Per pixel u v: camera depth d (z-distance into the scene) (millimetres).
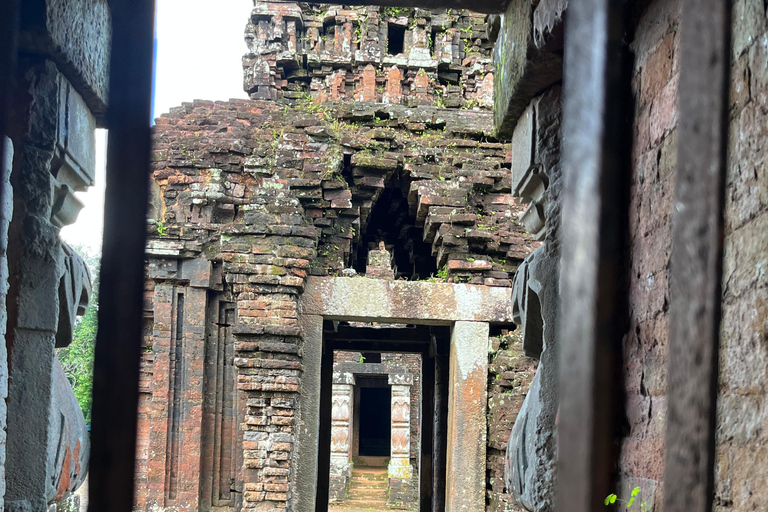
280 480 7375
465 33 9742
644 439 2609
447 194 8289
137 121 2225
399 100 9438
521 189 3994
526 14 3398
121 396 2057
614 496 2654
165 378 8227
